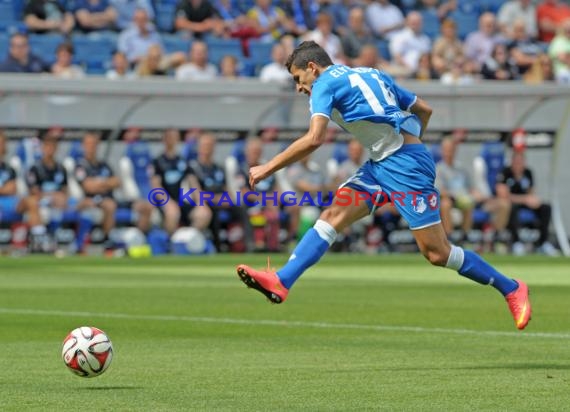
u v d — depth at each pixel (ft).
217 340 99.86
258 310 128.88
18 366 82.89
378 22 314.55
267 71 281.13
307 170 259.60
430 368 81.82
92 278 182.70
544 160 280.72
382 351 91.66
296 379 76.59
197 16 303.07
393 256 255.50
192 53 277.85
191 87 260.42
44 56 288.92
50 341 98.63
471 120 270.26
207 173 255.29
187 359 87.04
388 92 88.58
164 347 94.73
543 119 276.00
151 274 192.85
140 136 257.96
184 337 102.22
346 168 260.83
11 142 256.11
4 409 64.75
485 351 91.50
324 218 88.53
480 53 315.99
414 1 335.88
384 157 88.48
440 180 266.36
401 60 305.73
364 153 262.06
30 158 253.24
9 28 292.81
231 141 263.29
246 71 301.84
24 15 291.38
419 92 272.31
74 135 252.83
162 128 258.98
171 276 188.03
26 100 248.73
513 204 272.31
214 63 301.43
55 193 249.75
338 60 295.28
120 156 264.93
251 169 84.38
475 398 68.54
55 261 227.40
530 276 189.37
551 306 133.08
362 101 87.15
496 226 272.92
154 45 277.03
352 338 101.30
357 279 185.16
